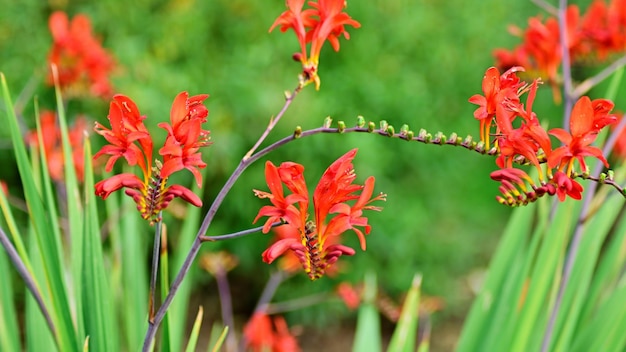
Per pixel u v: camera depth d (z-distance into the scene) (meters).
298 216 2.14
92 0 7.70
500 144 2.18
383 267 8.61
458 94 9.16
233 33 8.10
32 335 3.37
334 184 2.14
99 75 4.72
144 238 7.39
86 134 2.88
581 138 2.12
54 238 2.89
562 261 3.54
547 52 4.14
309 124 7.82
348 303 5.09
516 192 2.18
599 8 4.29
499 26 9.45
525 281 3.69
